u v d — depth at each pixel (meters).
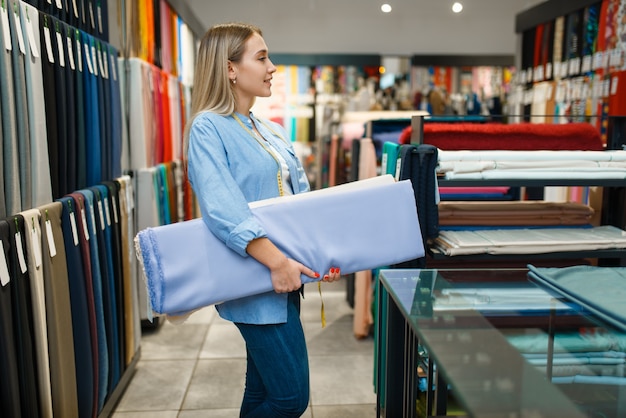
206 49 1.66
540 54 4.36
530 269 1.49
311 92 7.30
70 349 1.89
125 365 2.78
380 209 1.69
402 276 1.48
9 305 1.48
